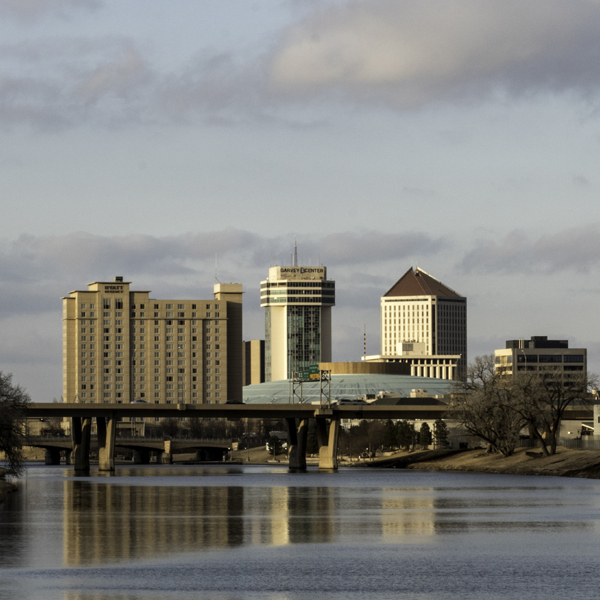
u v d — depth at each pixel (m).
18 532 155.38
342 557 128.50
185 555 129.00
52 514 189.75
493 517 184.38
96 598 99.25
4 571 115.38
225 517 183.50
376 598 101.19
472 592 104.69
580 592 105.00
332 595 102.50
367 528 163.62
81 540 144.62
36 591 102.56
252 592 103.44
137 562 122.50
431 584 109.12
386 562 124.38
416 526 167.62
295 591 104.31
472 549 137.25
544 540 147.88
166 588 104.94
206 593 102.56
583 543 144.25
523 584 109.38
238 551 133.38
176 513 192.38
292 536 151.75
